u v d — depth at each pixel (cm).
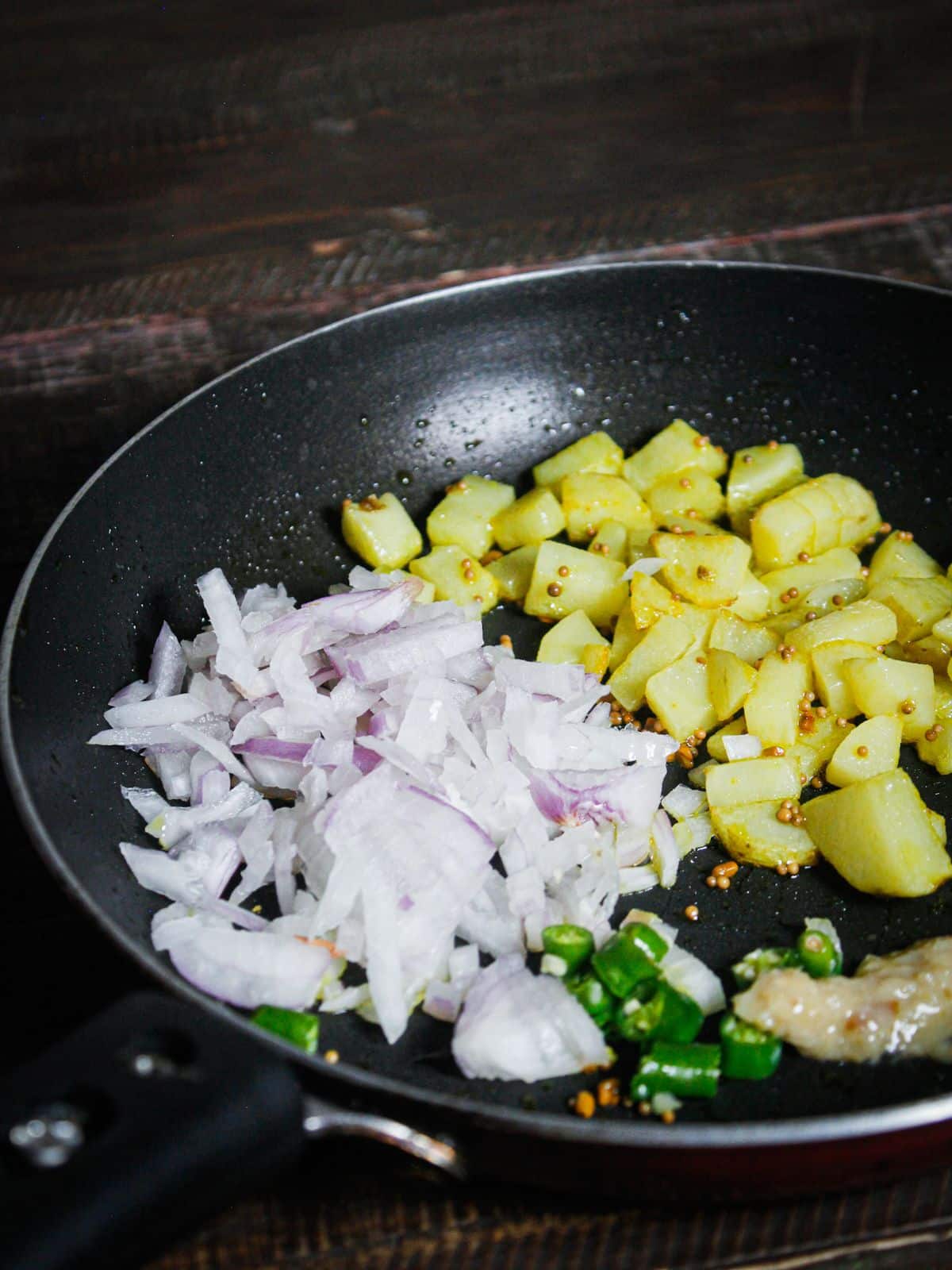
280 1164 23
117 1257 21
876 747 33
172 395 42
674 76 55
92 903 26
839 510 37
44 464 41
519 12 59
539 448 41
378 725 33
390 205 49
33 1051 29
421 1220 27
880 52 56
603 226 48
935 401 39
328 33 58
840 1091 28
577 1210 27
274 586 38
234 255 47
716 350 40
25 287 46
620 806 32
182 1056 23
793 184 49
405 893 30
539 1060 28
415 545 38
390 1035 28
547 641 36
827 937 30
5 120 54
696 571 36
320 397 38
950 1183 27
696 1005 29
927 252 46
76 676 32
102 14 60
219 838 31
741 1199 26
